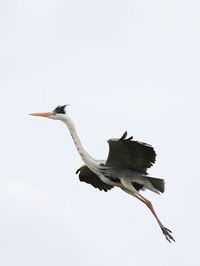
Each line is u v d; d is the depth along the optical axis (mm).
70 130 14398
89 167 14227
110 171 13906
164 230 13172
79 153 14305
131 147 12758
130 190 13703
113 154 13297
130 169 13773
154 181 13555
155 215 13320
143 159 13109
